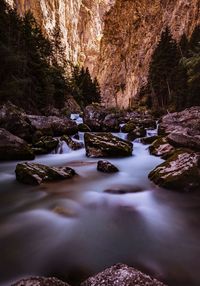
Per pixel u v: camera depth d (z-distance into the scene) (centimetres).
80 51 18012
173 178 841
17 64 2844
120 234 586
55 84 4584
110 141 1431
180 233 593
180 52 5206
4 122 1622
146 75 8388
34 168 946
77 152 1530
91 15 19012
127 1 10706
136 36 10106
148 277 360
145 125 2514
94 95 6669
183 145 1289
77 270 468
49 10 14625
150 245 544
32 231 594
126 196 810
